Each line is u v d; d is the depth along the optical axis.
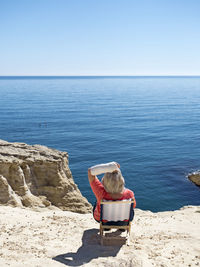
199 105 182.25
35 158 16.19
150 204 31.08
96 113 136.25
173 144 67.94
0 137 77.00
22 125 97.06
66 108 156.38
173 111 147.50
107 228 5.70
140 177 40.84
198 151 59.53
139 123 105.06
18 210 8.08
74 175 42.72
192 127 95.31
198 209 9.58
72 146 66.50
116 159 53.72
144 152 59.25
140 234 5.96
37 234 5.71
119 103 192.62
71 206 16.39
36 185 15.92
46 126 95.94
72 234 5.77
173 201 31.83
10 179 14.39
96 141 72.44
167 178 39.94
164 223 7.04
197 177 38.31
